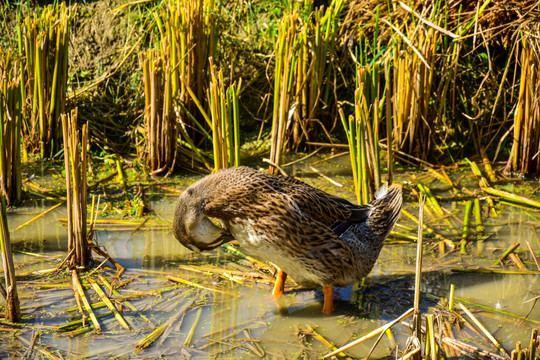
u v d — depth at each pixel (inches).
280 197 161.3
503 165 265.0
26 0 294.0
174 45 256.2
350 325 167.6
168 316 168.4
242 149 274.7
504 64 282.7
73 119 177.8
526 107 247.9
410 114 259.4
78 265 188.1
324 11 295.3
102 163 259.4
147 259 197.0
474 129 277.3
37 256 193.9
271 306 176.2
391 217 178.2
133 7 302.4
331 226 169.5
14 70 260.4
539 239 209.6
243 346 157.6
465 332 163.3
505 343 158.6
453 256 200.2
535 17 258.8
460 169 261.7
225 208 165.8
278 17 300.4
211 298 178.2
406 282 187.2
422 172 258.2
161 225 216.7
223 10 302.4
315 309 175.3
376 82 244.7
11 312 162.1
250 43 293.3
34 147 261.6
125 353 152.5
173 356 152.3
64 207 227.3
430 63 255.4
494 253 201.9
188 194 169.3
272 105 287.6
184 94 261.9
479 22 277.6
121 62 288.2
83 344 155.3
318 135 279.6
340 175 255.3
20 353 150.8
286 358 153.3
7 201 225.5
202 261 197.5
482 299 178.2
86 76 286.8
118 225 215.6
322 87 279.3
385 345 158.2
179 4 256.8
